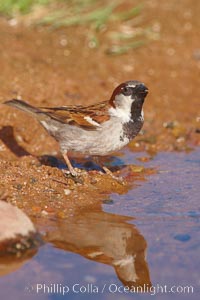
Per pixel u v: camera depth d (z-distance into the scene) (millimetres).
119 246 10695
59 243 10703
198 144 17516
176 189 13820
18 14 22281
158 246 10766
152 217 12086
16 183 13094
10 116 16500
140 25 23047
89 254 10422
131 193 13516
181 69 21172
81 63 20453
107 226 11539
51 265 9961
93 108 13977
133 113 13781
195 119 18891
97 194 13359
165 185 14102
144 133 17922
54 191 13133
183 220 11945
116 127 13695
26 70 18859
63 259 10180
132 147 17188
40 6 22625
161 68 21078
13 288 9219
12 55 19609
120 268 10031
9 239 10078
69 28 22281
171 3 24703
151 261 10211
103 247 10680
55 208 12312
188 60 21656
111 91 19312
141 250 10625
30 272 9695
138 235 11188
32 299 8977
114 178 14305
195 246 10742
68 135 13977
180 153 16781
